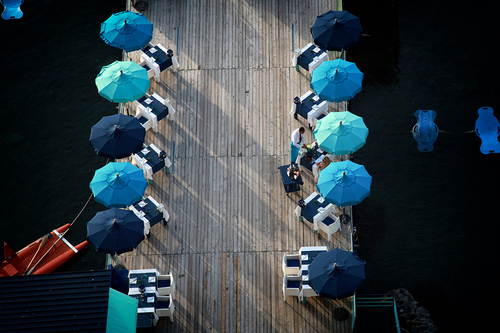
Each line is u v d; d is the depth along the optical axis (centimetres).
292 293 4216
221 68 5350
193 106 5147
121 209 4338
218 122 5066
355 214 5431
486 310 4912
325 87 4853
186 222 4606
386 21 6475
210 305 4269
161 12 5684
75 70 6188
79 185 5550
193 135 5006
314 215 4459
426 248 5228
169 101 5059
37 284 3594
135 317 3647
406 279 5084
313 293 4156
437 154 5675
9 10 6400
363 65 6216
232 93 5216
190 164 4866
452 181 5538
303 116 4978
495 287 5016
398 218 5394
